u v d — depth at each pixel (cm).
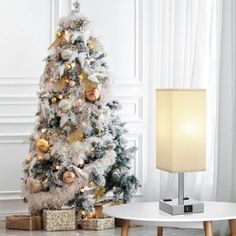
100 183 383
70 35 386
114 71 433
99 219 389
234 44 375
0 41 420
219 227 376
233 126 375
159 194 432
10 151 421
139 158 436
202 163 286
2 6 420
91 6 431
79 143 380
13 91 421
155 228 399
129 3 434
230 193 377
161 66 429
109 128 390
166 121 286
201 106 286
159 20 432
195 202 284
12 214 420
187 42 414
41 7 425
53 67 384
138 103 436
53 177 381
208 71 405
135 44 434
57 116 384
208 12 406
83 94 384
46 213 386
